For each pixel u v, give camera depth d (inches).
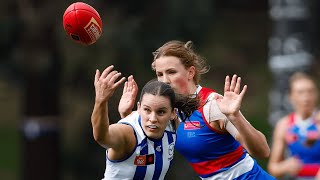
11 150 2642.7
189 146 908.0
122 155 797.9
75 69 1934.1
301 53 1381.6
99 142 775.7
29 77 1875.0
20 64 2004.2
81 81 1957.4
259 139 836.0
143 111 798.5
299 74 1358.3
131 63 1889.8
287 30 1382.9
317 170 1360.7
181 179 1907.0
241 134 831.1
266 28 2605.8
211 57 2332.7
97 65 1910.7
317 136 1343.5
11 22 2011.6
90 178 2050.9
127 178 808.3
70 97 2026.3
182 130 903.7
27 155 1891.0
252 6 2600.9
